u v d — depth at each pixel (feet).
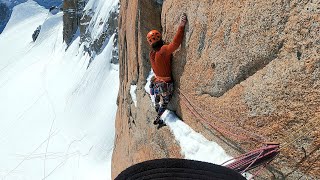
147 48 32.71
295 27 16.03
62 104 173.68
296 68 16.14
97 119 144.56
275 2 16.81
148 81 33.04
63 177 121.90
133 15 35.37
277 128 17.35
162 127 27.53
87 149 131.64
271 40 17.22
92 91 161.99
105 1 195.31
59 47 258.98
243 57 19.11
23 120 175.83
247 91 18.95
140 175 10.01
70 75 195.83
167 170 9.95
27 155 143.23
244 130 19.39
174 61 26.45
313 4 15.24
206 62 22.47
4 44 350.23
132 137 36.06
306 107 15.90
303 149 16.29
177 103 26.71
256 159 17.63
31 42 316.60
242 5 18.93
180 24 24.86
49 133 153.48
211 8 21.67
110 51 168.76
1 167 137.69
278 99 17.10
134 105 36.24
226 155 20.98
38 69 243.40
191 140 23.77
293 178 16.97
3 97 214.90
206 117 22.95
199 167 9.91
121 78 47.03
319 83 15.29
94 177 116.88
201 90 23.31
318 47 15.20
